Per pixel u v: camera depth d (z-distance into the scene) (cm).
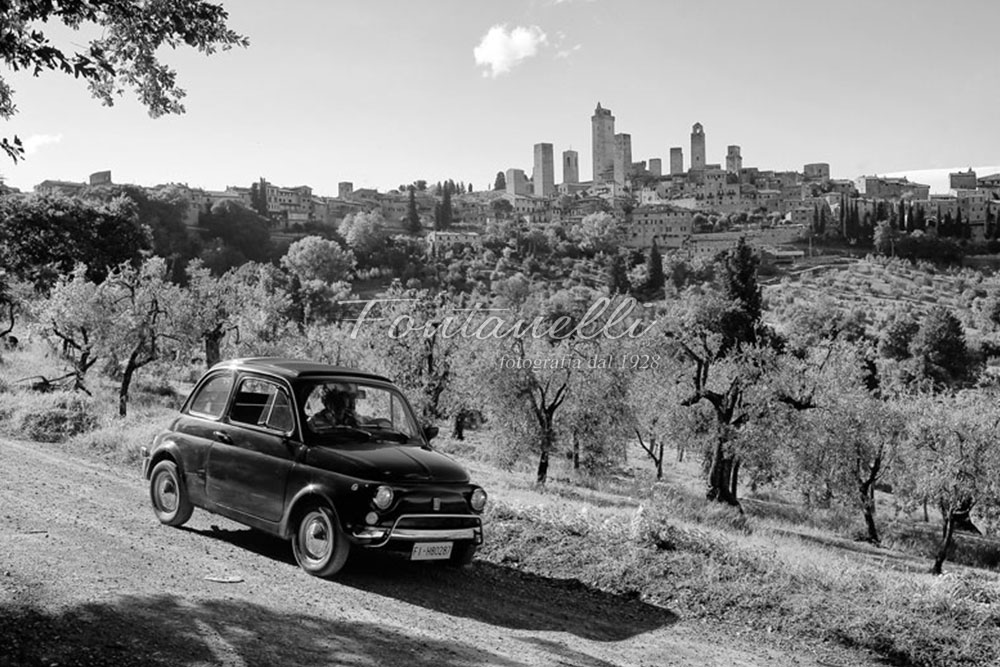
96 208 7231
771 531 2527
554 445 3200
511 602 711
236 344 3631
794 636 689
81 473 1115
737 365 3288
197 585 622
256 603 590
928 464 3141
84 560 656
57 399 1753
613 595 770
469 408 3831
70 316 2617
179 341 2711
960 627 712
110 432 1406
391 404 815
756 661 626
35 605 523
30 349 3791
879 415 3353
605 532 926
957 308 16775
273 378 781
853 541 3147
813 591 772
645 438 4753
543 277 18725
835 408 3350
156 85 641
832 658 651
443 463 743
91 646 464
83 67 561
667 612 734
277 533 731
